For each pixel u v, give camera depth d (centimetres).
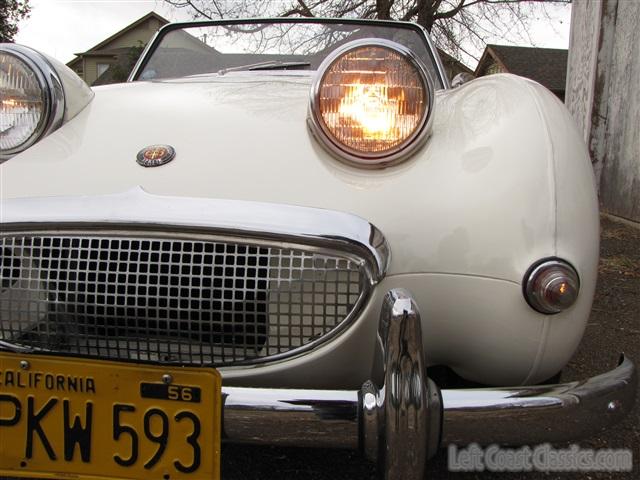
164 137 130
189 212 107
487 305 110
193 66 242
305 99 151
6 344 113
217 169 119
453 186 115
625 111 459
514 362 113
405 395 93
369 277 107
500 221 109
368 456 97
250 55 244
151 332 111
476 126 125
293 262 107
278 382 112
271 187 115
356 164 120
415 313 94
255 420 99
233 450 153
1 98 135
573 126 124
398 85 120
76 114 144
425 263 111
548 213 108
